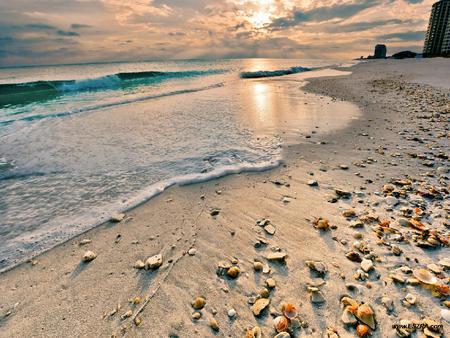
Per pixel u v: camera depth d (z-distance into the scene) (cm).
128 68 4672
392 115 879
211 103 1237
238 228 346
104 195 440
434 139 628
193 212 386
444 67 3033
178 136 730
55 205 415
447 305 217
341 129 743
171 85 2116
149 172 518
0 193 454
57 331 221
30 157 607
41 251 317
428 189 405
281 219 360
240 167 522
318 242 311
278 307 232
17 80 2248
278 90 1702
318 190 429
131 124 876
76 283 269
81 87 2002
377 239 304
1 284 271
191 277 270
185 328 219
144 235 339
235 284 260
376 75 2586
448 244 285
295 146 627
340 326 211
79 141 711
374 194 404
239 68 4653
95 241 331
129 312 235
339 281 253
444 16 9675
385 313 216
